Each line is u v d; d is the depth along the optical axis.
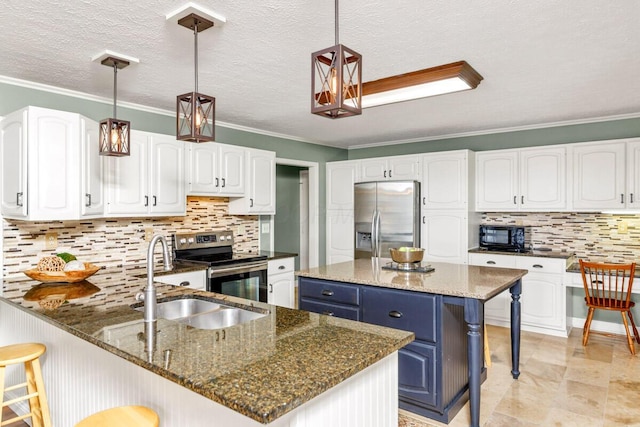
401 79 2.82
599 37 2.23
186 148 3.67
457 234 4.70
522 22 2.04
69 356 2.04
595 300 3.78
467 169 4.63
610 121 4.17
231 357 1.26
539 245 4.68
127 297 2.21
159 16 1.95
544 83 3.04
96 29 2.09
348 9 1.89
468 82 2.77
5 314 2.69
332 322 1.68
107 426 1.36
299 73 2.77
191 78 2.87
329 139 5.49
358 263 3.49
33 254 2.98
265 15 1.94
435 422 2.46
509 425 2.44
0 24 2.03
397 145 5.68
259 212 4.39
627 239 4.14
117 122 2.41
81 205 2.70
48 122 2.54
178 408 1.43
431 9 1.91
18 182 2.55
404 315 2.52
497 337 4.09
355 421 1.36
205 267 3.52
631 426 2.42
